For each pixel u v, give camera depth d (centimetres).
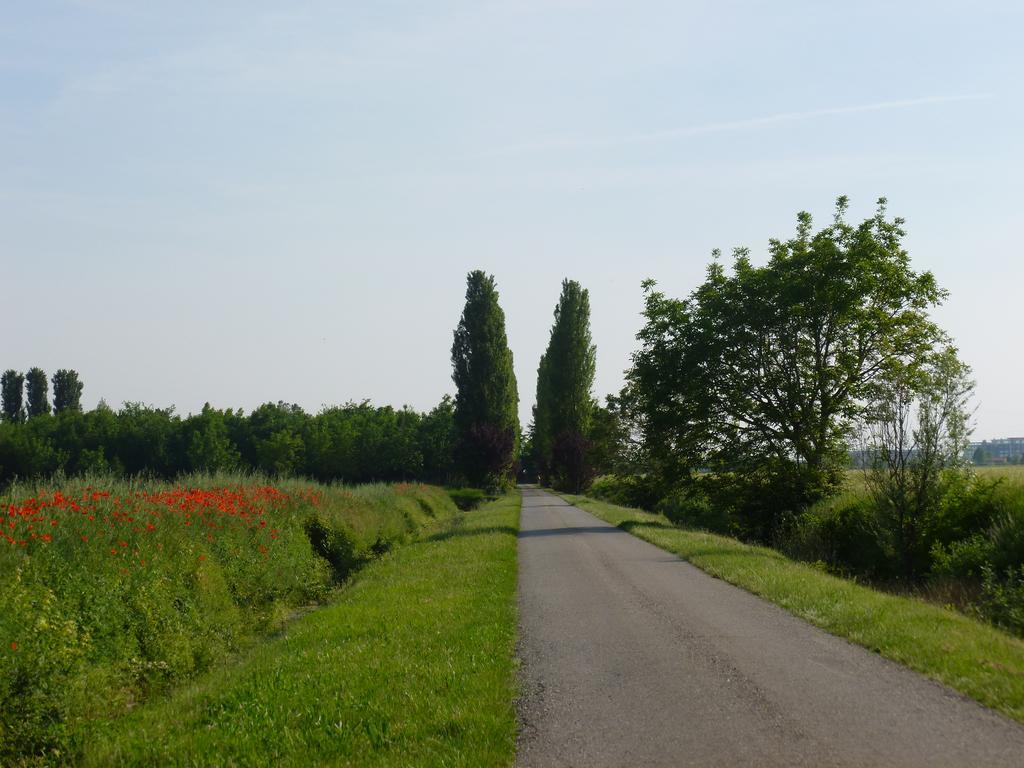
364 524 2367
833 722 630
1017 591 1527
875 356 3469
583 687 772
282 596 1532
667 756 573
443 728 643
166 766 608
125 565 1087
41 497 1216
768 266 3700
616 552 2036
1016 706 649
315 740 634
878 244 3569
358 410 9806
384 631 1051
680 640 962
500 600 1265
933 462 2056
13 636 784
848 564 2461
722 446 3622
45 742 711
